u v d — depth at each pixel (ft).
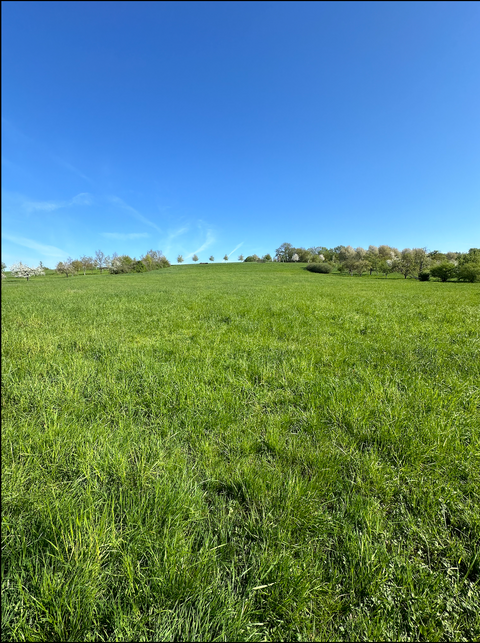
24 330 19.63
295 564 4.38
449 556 4.71
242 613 3.76
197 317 25.98
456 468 6.43
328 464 6.56
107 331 19.74
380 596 4.03
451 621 3.84
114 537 4.54
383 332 19.89
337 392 10.13
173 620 3.69
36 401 9.34
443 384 11.02
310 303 35.88
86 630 3.58
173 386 10.74
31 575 4.11
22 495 5.47
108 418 8.66
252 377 12.10
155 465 6.44
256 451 7.32
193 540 4.82
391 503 5.75
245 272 201.36
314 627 3.76
